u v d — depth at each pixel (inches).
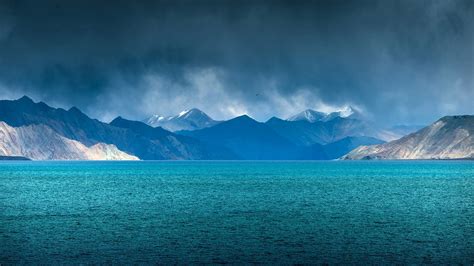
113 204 3737.7
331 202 3831.2
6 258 2012.8
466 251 2108.8
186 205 3651.6
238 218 2979.8
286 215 3107.8
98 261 1969.7
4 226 2719.0
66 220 2928.2
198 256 2034.9
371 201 3900.1
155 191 4926.2
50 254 2076.8
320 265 1909.4
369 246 2201.0
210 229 2608.3
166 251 2119.8
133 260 1980.8
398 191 4877.0
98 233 2508.6
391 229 2600.9
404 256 2028.8
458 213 3198.8
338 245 2219.5
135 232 2529.5
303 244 2241.6
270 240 2326.5
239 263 1935.3
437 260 1968.5
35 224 2785.4
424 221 2861.7
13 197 4291.3
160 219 2955.2
